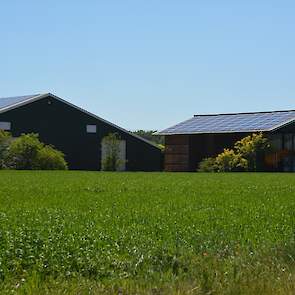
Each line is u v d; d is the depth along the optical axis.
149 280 8.98
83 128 65.69
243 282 8.83
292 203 20.33
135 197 22.38
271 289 8.63
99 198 21.70
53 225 13.07
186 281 8.95
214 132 63.34
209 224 14.17
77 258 9.77
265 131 60.19
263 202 20.61
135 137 67.94
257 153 58.97
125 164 67.12
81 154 65.56
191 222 14.52
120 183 31.94
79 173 47.41
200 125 66.62
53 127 64.12
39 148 56.88
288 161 60.12
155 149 69.19
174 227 13.45
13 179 35.19
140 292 8.36
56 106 64.38
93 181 33.78
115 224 13.88
